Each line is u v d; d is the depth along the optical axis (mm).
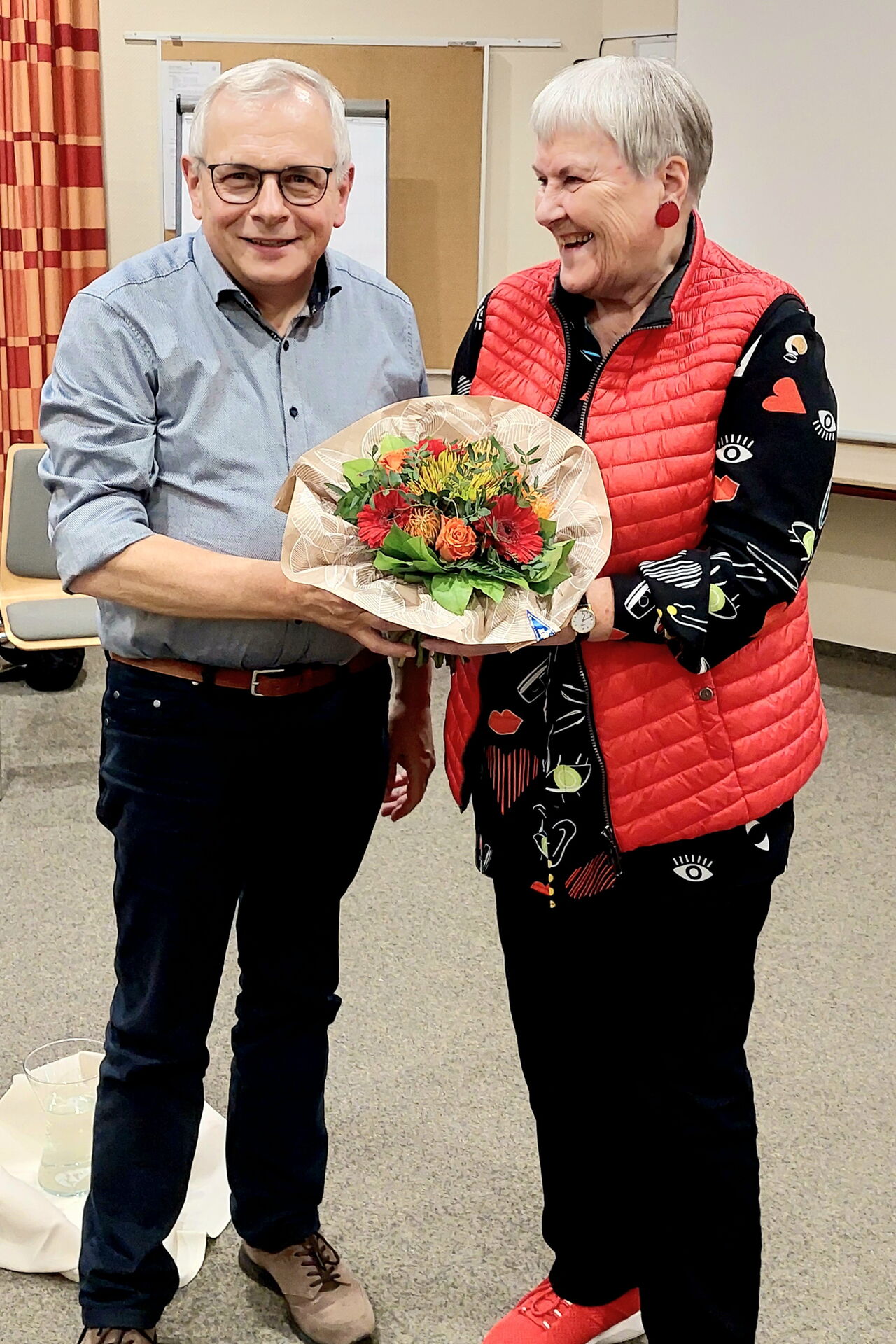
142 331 1421
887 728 4215
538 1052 1578
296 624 1483
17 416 4965
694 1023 1450
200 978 1593
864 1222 1967
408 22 4816
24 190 4719
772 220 4379
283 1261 1774
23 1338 1734
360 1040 2416
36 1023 2439
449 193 4926
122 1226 1617
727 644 1284
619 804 1394
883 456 4324
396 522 1237
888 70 4016
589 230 1248
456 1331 1756
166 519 1480
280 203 1364
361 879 3100
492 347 1438
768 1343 1724
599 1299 1682
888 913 2990
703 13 4363
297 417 1492
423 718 1822
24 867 3121
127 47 4809
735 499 1277
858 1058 2402
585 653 1364
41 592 3678
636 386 1316
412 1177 2049
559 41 4840
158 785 1524
